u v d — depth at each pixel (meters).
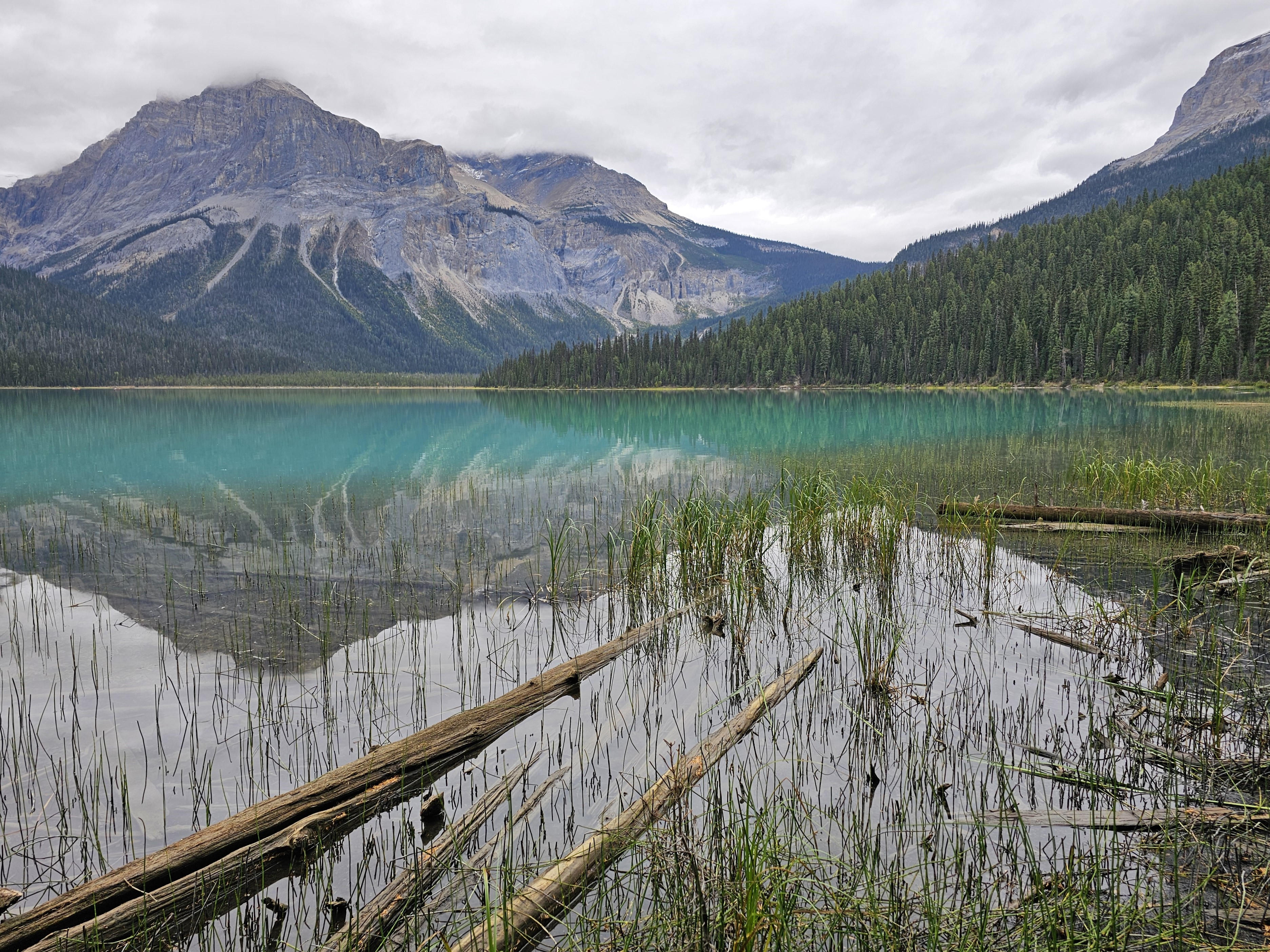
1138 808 4.22
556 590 8.83
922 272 146.00
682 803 4.22
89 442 30.31
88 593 9.50
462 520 14.18
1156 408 48.22
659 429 37.28
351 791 4.45
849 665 6.65
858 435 31.17
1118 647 6.80
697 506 10.69
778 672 6.55
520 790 4.62
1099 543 10.99
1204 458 19.41
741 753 5.01
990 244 140.75
